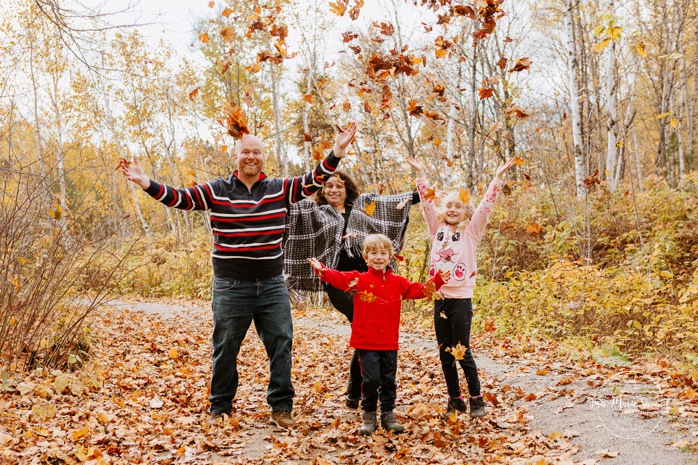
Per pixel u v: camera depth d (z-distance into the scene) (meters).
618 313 7.71
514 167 14.77
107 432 3.94
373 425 3.83
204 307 12.59
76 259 5.68
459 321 4.02
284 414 4.13
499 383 4.98
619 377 4.78
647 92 23.83
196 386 5.43
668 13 18.47
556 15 17.67
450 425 3.83
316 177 4.12
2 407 4.12
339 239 4.55
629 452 3.17
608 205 11.76
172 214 27.05
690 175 12.90
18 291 5.07
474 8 5.18
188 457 3.54
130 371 5.84
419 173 4.33
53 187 5.61
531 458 3.25
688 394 3.99
